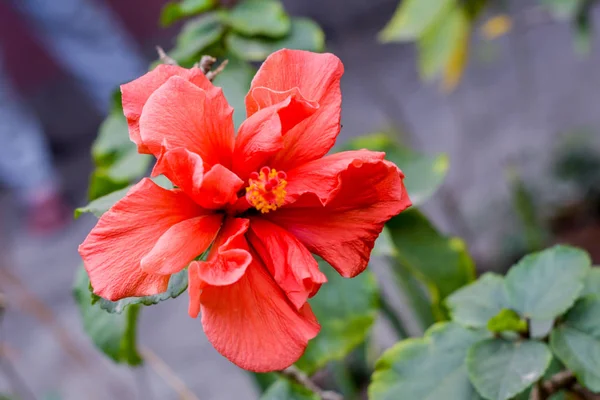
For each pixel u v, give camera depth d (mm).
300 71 556
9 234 2223
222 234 550
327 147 557
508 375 567
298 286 536
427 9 927
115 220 530
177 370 1419
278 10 687
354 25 2965
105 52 1921
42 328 1629
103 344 663
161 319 1603
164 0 2859
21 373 1486
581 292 608
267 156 549
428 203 1604
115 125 702
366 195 547
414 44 2701
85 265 524
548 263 592
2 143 2064
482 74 2246
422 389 590
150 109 536
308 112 542
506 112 2014
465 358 590
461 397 583
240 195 559
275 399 663
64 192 2576
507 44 2285
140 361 690
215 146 548
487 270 1340
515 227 1359
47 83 2891
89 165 2760
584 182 1430
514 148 1779
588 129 1580
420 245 725
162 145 529
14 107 2045
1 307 823
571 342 575
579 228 1381
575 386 601
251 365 528
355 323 685
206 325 528
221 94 549
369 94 2389
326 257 551
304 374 681
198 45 690
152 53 2932
